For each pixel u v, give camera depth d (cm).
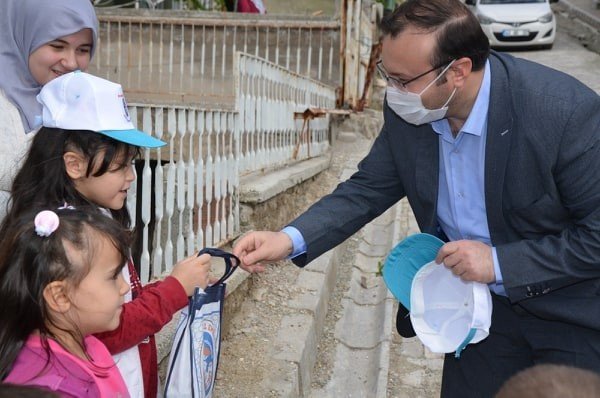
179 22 895
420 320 271
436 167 271
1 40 271
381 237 704
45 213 194
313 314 457
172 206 402
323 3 1190
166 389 238
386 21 250
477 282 254
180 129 404
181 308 239
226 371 382
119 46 895
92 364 202
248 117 535
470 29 238
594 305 256
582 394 149
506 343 287
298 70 880
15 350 192
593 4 2417
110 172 226
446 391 307
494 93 247
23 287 191
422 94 246
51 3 267
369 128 924
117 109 229
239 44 912
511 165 248
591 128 238
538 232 258
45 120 225
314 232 290
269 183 529
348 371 458
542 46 1841
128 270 243
